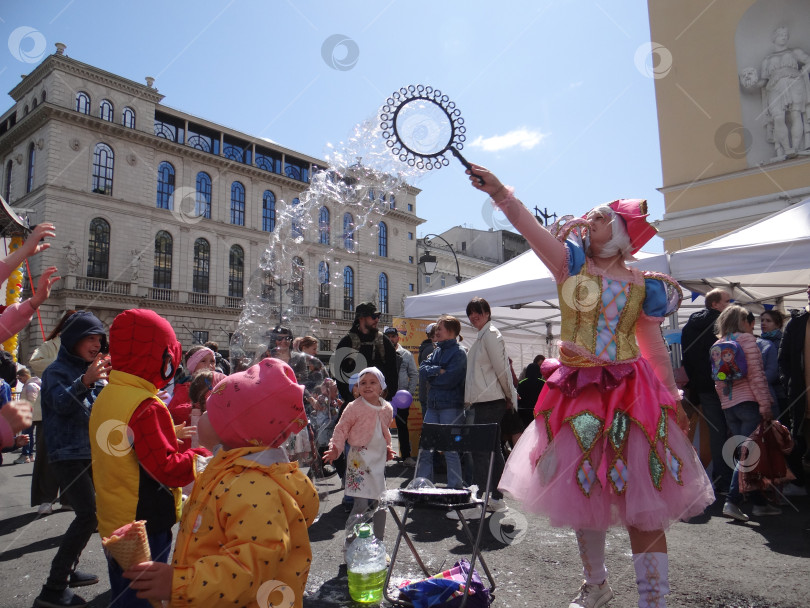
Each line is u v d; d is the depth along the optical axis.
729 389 4.04
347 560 2.59
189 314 29.75
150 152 29.23
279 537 1.26
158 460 1.74
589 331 1.91
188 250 30.22
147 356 1.80
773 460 3.68
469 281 6.29
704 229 9.84
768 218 5.12
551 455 1.84
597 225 2.01
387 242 37.47
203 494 1.37
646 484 1.70
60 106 25.84
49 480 4.30
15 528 3.93
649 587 1.71
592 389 1.88
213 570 1.14
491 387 4.08
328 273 4.59
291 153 35.84
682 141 10.27
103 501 1.70
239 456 1.40
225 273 31.53
